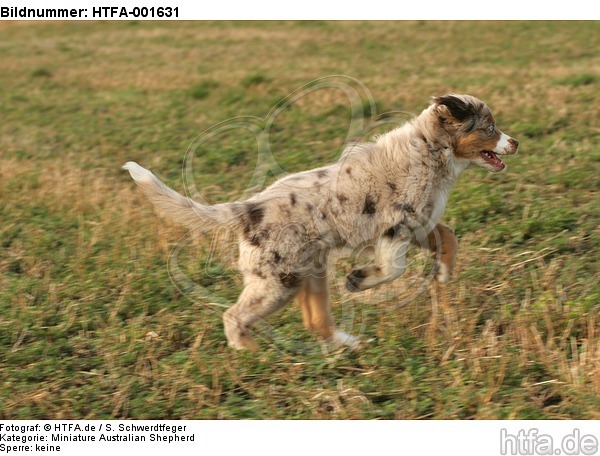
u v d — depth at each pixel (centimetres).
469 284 973
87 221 1220
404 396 795
